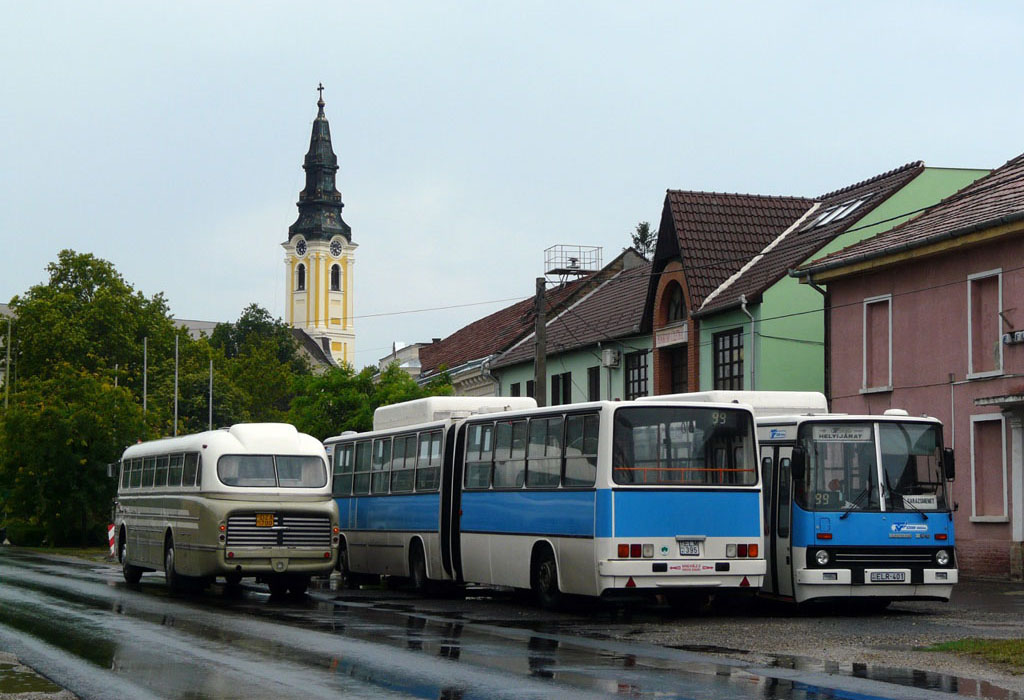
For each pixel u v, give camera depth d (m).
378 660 14.55
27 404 62.06
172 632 17.91
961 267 29.42
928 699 11.63
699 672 13.48
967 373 29.06
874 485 20.44
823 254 36.94
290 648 15.81
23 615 20.73
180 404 89.38
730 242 41.59
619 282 54.53
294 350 130.75
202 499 25.47
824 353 34.47
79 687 12.73
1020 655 14.44
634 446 20.03
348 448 30.69
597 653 15.22
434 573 25.55
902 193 37.50
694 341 40.69
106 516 61.22
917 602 22.73
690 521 20.06
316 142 194.62
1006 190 29.88
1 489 63.72
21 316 86.06
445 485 25.34
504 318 67.50
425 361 73.38
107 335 86.38
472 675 13.27
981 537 28.41
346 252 193.62
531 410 22.41
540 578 21.86
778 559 20.80
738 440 20.58
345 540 30.27
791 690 12.17
